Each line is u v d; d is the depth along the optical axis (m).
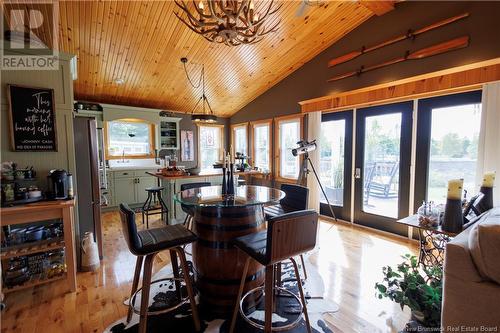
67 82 2.46
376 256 2.88
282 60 4.45
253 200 1.95
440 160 3.06
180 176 3.89
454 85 2.83
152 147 6.00
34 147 2.32
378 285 1.72
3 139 2.21
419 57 3.06
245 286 1.91
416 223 2.00
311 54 4.37
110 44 3.47
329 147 4.39
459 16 2.71
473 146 2.80
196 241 1.86
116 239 3.49
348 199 4.13
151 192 4.37
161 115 5.90
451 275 1.21
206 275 1.93
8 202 2.01
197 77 4.71
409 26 3.16
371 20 3.56
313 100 4.44
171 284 2.31
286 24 3.51
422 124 3.18
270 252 1.44
